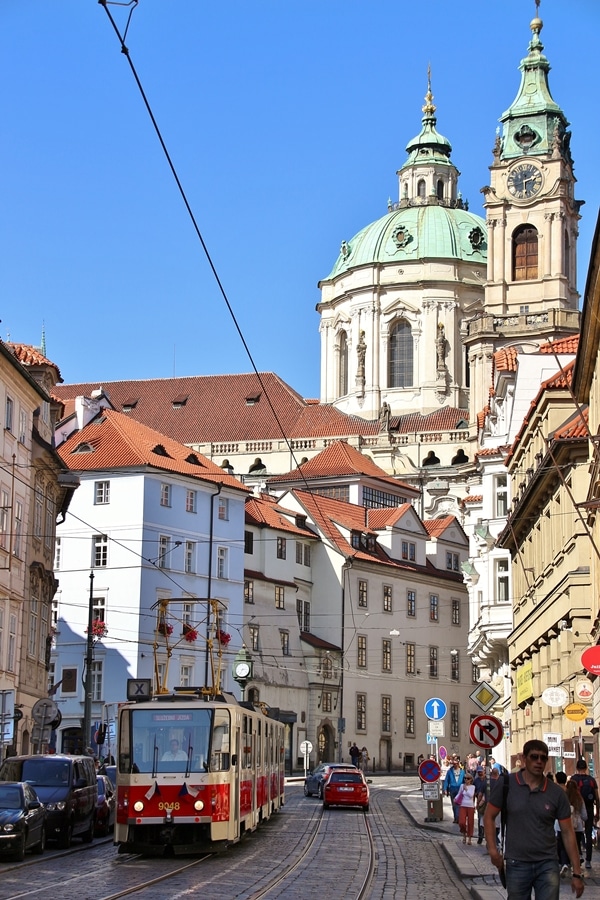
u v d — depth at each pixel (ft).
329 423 502.38
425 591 407.85
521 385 242.37
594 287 133.80
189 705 120.16
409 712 394.11
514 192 451.12
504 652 256.11
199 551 328.29
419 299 498.28
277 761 177.58
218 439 509.35
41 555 225.56
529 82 459.73
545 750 55.11
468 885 95.61
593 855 122.11
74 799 129.70
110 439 321.32
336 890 91.76
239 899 84.17
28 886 90.94
